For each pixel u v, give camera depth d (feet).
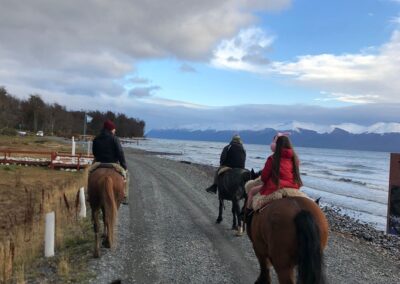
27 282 26.17
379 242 52.95
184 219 48.16
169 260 31.86
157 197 65.00
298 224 17.78
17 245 31.83
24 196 62.28
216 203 61.93
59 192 54.60
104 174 31.55
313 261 16.93
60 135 358.64
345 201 101.65
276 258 18.56
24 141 208.54
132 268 29.45
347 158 483.92
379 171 240.94
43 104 380.78
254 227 21.35
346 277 30.37
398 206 46.14
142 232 40.91
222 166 42.19
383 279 30.89
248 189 25.64
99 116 484.33
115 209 30.94
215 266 30.81
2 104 302.25
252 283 27.50
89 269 28.48
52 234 31.55
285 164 21.38
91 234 37.76
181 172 116.37
